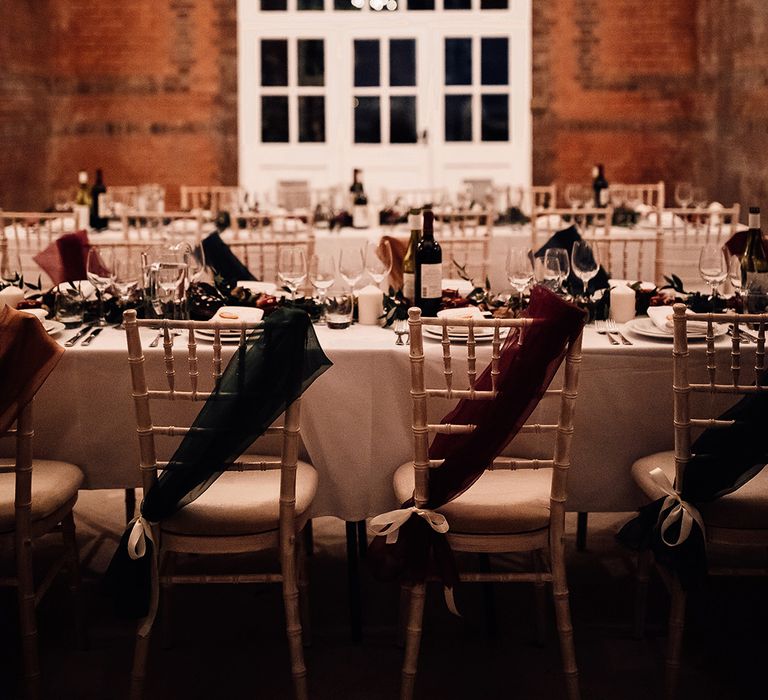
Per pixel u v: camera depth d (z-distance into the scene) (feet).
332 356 9.94
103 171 28.19
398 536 8.76
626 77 27.84
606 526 13.08
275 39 28.07
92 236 19.34
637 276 19.02
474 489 9.24
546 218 20.35
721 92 26.45
